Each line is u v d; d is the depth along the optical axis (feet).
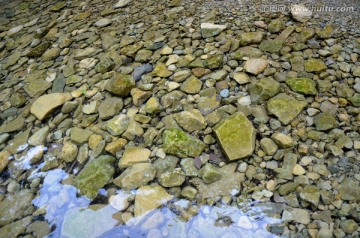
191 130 7.89
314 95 8.11
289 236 5.82
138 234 6.28
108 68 10.09
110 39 11.51
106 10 13.55
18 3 16.24
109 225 6.48
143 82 9.32
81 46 11.62
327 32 9.82
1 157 8.26
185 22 11.43
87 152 7.92
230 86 8.70
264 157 7.07
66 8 14.69
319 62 8.89
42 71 10.90
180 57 9.87
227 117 7.80
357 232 5.65
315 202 6.11
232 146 7.17
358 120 7.45
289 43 9.66
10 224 6.88
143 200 6.72
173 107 8.46
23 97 10.00
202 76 9.12
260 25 10.52
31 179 7.70
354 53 9.04
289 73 8.75
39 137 8.61
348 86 8.22
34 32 13.34
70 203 7.01
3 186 7.68
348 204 6.03
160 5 12.96
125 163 7.42
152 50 10.41
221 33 10.43
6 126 9.21
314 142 7.19
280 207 6.23
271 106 7.91
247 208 6.35
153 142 7.79
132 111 8.62
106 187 7.10
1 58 12.26
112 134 8.15
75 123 8.76
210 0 12.48
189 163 7.22
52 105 9.14
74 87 9.84
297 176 6.63
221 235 6.07
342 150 6.93
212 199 6.59
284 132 7.48
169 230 6.26
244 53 9.55
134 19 12.42
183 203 6.61
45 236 6.57
